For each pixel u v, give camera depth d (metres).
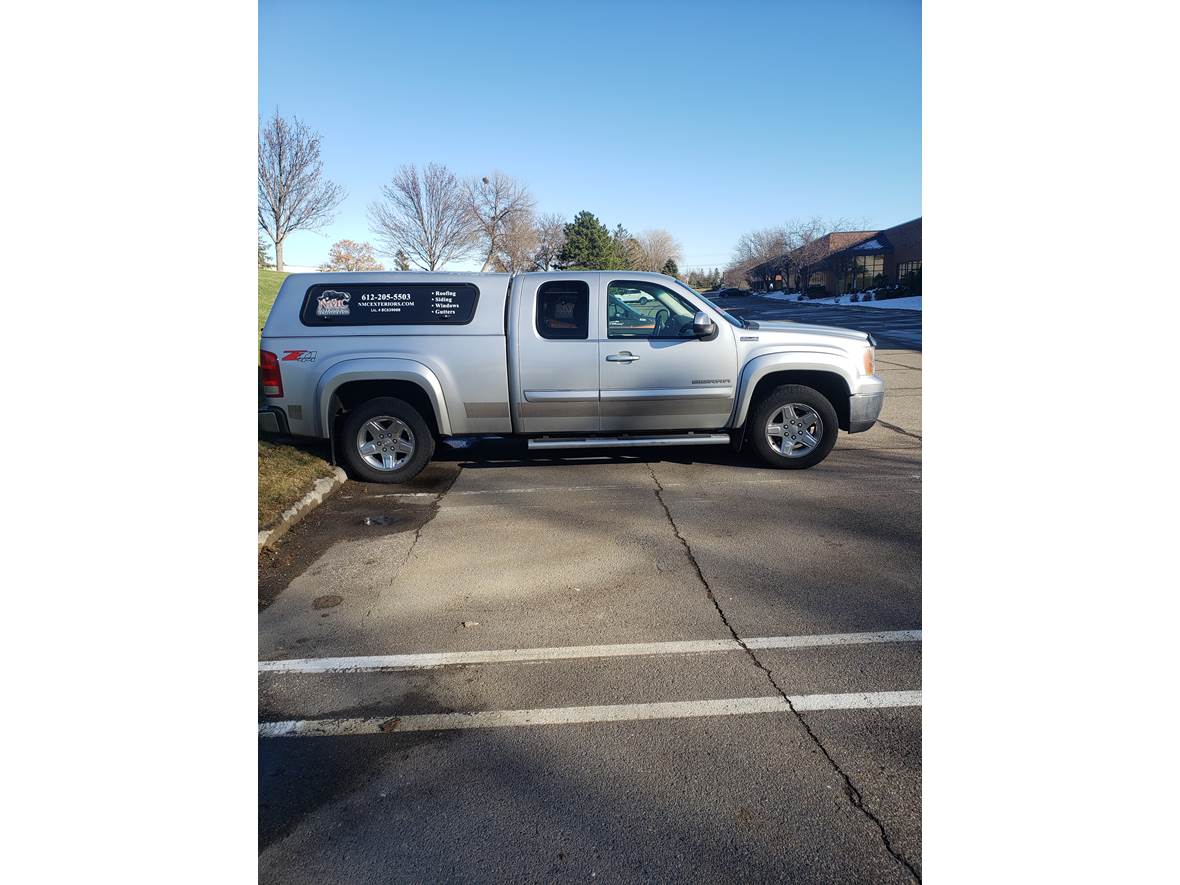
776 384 6.79
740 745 2.68
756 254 74.38
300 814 2.36
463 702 3.01
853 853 2.17
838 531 5.02
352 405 6.67
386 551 4.79
